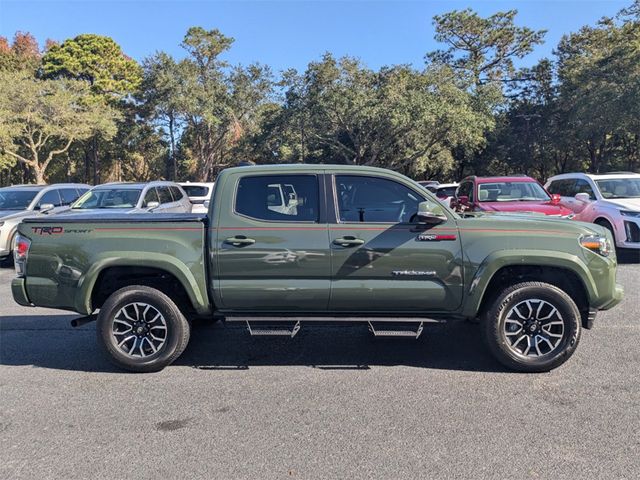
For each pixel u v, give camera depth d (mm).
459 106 30344
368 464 3203
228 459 3287
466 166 46281
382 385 4477
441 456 3287
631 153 38750
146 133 41312
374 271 4605
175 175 41031
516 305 4656
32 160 35750
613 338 5723
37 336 6109
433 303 4656
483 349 5438
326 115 31875
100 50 42781
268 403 4133
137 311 4836
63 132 32062
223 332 6125
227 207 4719
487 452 3330
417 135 32188
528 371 4699
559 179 14109
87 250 4750
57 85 33531
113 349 4797
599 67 30328
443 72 31422
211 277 4691
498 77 44438
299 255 4605
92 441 3549
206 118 35875
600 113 28688
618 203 11242
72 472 3160
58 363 5156
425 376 4680
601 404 4035
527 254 4531
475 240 4594
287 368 4938
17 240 4965
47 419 3896
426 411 3943
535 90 41812
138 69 44625
